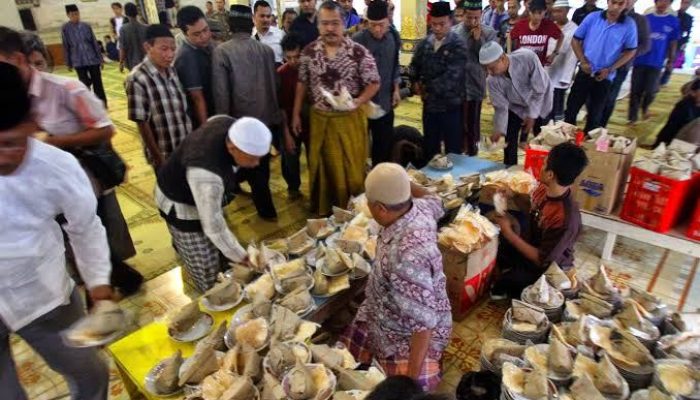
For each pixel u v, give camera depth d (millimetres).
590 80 4262
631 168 2680
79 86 2090
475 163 3514
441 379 2084
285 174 4051
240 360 1641
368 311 1862
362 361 1989
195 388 1582
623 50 4082
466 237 2281
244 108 3305
